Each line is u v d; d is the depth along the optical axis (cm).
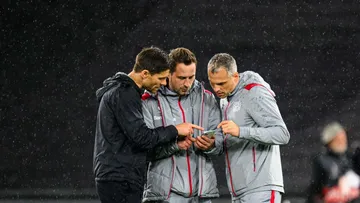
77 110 3897
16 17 4047
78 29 4038
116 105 1430
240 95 1520
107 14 4034
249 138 1454
